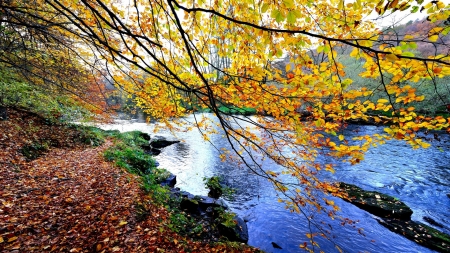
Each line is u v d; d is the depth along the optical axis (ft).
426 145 8.14
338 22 7.99
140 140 60.54
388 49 5.65
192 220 23.29
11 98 32.45
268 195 32.73
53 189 20.68
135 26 11.19
